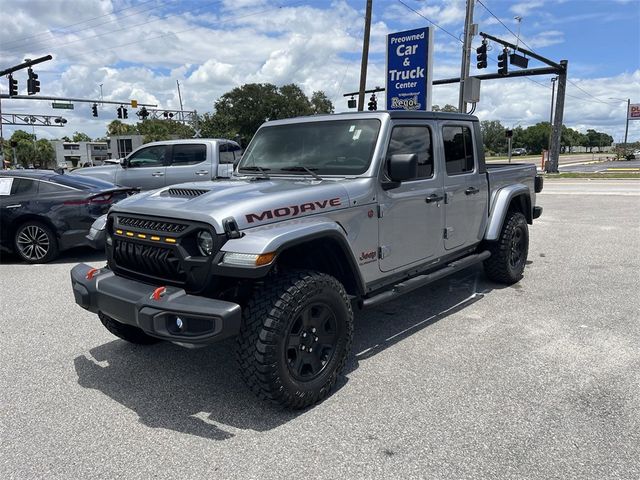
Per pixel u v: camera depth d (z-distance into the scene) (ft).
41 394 11.93
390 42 44.04
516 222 19.65
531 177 22.04
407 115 14.32
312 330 11.07
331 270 12.66
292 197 11.31
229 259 9.99
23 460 9.37
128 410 11.14
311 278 10.75
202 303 9.82
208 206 10.69
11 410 11.21
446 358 13.38
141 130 269.64
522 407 10.80
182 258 10.45
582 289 19.51
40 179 26.55
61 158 361.51
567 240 29.55
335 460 9.18
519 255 20.51
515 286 20.15
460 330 15.42
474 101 48.01
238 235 10.15
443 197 15.71
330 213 11.89
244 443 9.78
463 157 16.99
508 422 10.25
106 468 9.09
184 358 13.85
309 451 9.47
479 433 9.89
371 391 11.70
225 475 8.84
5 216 25.88
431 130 15.29
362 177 13.03
